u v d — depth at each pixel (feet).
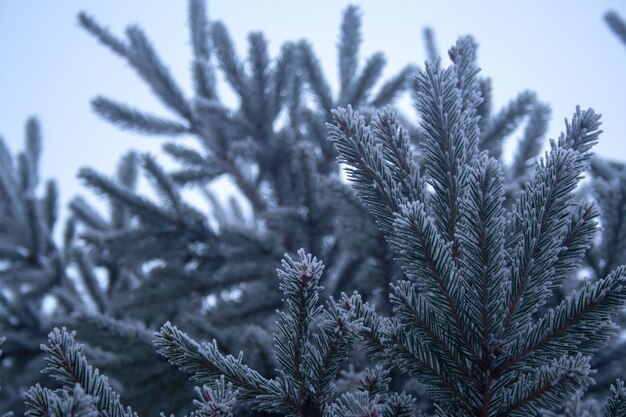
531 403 4.88
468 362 5.20
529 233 4.87
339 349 4.76
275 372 8.83
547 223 4.81
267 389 4.97
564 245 5.02
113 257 13.84
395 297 5.04
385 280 10.08
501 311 4.99
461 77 6.15
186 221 13.85
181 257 14.21
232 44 16.29
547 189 4.80
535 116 12.98
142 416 9.93
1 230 19.62
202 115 16.87
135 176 18.97
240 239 13.41
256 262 13.70
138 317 13.06
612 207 9.48
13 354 16.02
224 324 12.42
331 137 5.44
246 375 4.96
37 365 14.87
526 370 5.02
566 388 4.71
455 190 5.46
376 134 5.71
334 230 13.52
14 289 18.21
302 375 4.96
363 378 5.16
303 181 13.07
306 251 13.96
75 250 15.84
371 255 10.12
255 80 16.01
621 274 4.66
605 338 5.07
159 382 9.65
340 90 16.62
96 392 4.58
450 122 5.47
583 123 5.18
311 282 4.62
